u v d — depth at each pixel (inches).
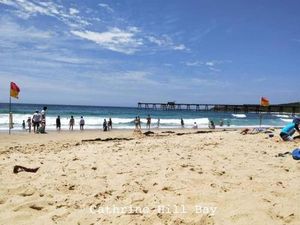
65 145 509.0
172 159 318.7
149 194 214.5
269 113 4197.8
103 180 251.4
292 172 258.4
